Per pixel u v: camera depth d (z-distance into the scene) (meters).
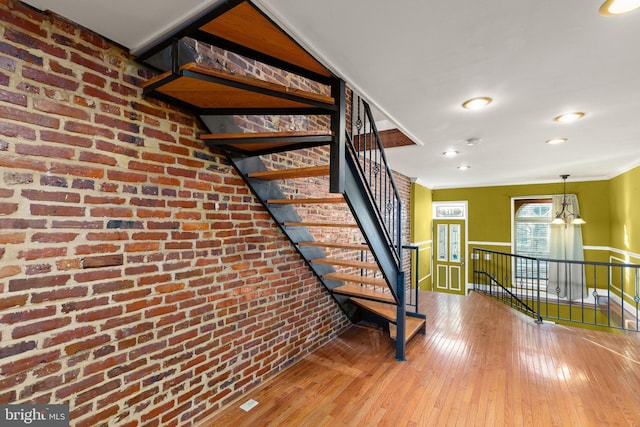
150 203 1.69
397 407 2.17
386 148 3.82
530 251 6.77
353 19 1.40
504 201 6.89
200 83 1.46
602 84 2.05
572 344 3.27
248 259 2.31
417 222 6.52
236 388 2.22
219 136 1.81
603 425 1.99
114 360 1.54
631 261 4.84
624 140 3.39
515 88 2.13
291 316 2.78
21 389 1.25
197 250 1.94
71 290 1.39
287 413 2.08
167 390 1.78
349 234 3.87
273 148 2.08
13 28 1.23
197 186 1.93
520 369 2.71
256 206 2.39
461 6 1.32
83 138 1.43
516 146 3.69
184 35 1.46
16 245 1.23
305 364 2.78
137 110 1.63
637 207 4.62
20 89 1.25
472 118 2.72
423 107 2.47
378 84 2.07
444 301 5.00
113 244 1.53
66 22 1.37
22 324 1.25
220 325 2.10
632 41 1.56
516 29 1.48
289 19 1.39
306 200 2.23
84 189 1.43
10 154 1.22
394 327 3.43
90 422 1.45
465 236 7.27
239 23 1.40
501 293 6.58
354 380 2.51
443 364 2.80
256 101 1.72
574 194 6.19
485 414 2.09
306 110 1.82
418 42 1.60
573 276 6.07
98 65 1.48
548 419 2.04
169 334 1.78
